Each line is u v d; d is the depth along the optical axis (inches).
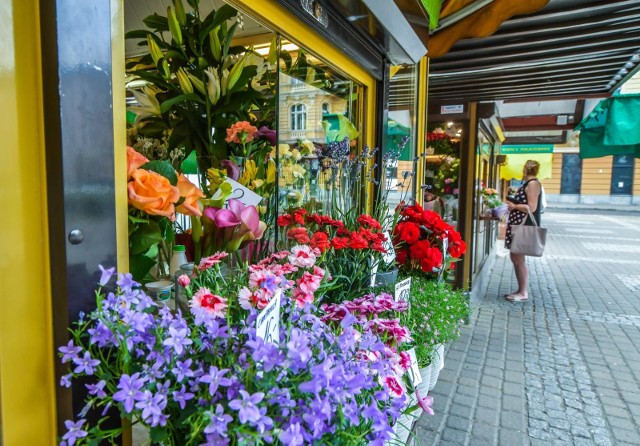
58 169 27.4
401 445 53.2
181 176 40.8
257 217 47.8
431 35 106.6
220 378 25.1
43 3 26.6
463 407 105.5
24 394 27.0
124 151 32.8
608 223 618.8
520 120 304.0
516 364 131.6
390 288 66.1
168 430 26.5
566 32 110.3
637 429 96.6
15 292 26.4
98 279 30.4
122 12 32.1
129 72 62.2
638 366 130.6
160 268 47.0
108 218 31.2
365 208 86.4
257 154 66.0
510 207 203.9
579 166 851.4
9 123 25.7
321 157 74.9
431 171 221.0
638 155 250.2
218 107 63.9
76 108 28.3
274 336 33.7
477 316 181.2
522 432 95.0
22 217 26.7
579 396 111.6
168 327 28.2
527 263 315.6
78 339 26.4
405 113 112.5
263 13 52.6
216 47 60.7
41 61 26.9
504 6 92.9
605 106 202.4
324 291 49.6
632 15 98.3
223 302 30.5
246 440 23.0
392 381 37.3
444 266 93.3
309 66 70.1
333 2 60.8
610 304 201.3
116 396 23.2
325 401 26.4
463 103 201.3
